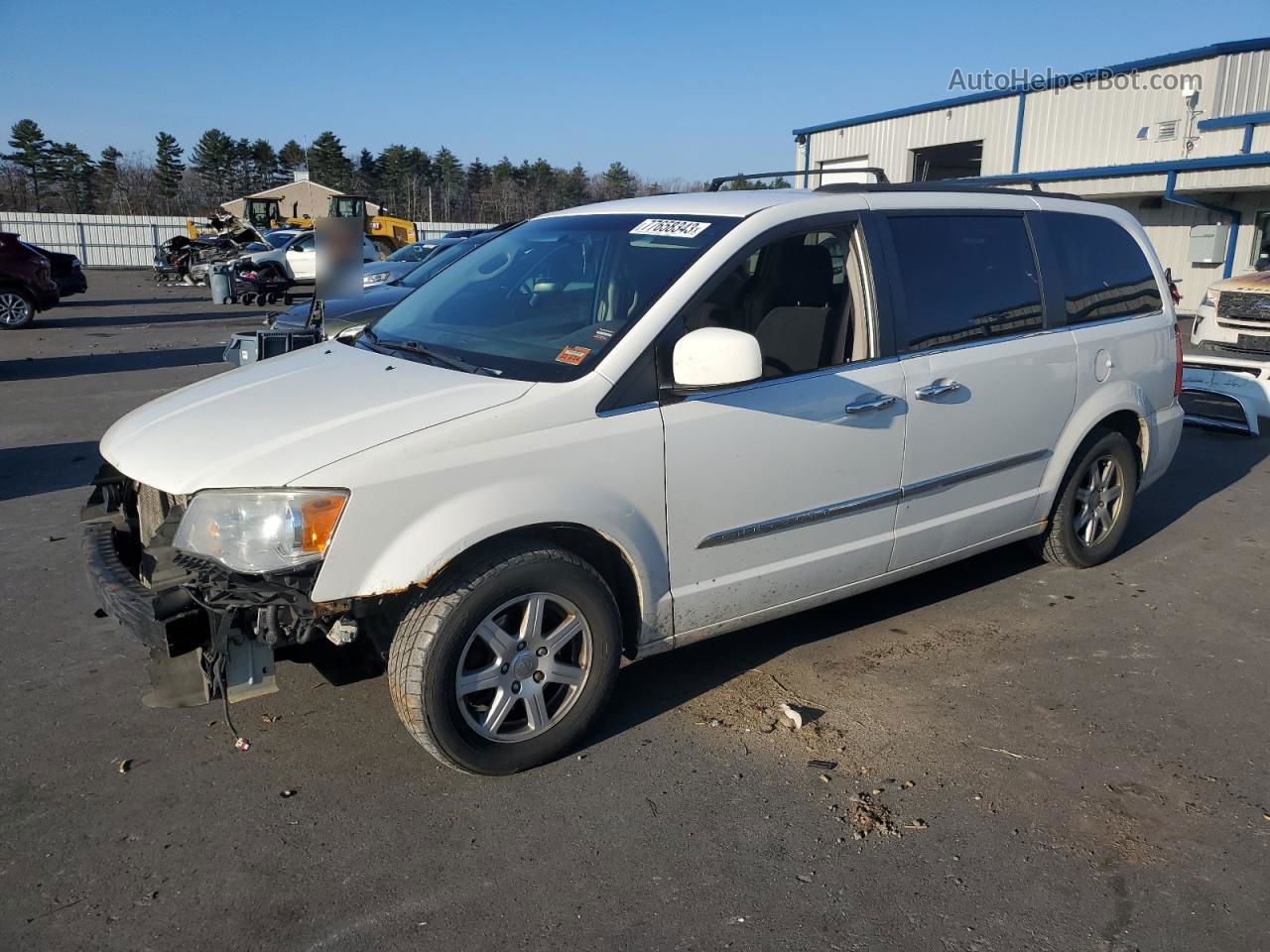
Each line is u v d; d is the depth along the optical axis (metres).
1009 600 4.77
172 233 42.94
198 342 15.91
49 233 41.16
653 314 3.32
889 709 3.71
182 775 3.26
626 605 3.44
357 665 3.62
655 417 3.25
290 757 3.37
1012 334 4.34
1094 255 4.83
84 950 2.48
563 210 4.52
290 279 23.50
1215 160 18.97
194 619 2.89
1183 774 3.29
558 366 3.27
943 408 4.02
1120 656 4.17
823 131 29.70
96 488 3.70
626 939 2.53
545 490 3.05
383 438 2.91
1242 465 7.54
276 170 79.25
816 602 3.90
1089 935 2.54
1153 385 5.08
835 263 3.83
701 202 3.88
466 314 3.91
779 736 3.51
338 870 2.79
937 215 4.16
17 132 68.88
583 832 2.96
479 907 2.64
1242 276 9.16
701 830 2.97
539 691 3.23
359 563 2.82
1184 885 2.74
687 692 3.83
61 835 2.94
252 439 3.00
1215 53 19.59
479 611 3.01
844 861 2.84
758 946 2.50
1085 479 4.98
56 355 14.09
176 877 2.76
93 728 3.57
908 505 4.03
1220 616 4.61
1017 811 3.07
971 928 2.57
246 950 2.49
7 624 4.48
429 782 3.21
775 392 3.52
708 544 3.47
